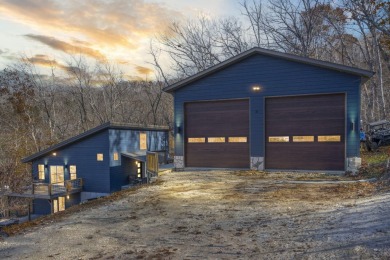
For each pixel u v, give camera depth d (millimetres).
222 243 5570
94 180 21750
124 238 6211
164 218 7617
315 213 7148
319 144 14047
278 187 10859
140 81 42281
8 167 28969
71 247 5828
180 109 16812
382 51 25656
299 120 14430
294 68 14391
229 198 9453
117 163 22172
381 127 22250
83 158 22094
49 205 22578
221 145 16047
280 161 14781
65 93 42281
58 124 40812
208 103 16344
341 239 5188
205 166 16375
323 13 29578
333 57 32719
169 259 4938
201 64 35812
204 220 7230
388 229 5305
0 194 21906
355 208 7164
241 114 15625
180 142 16828
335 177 12602
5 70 39750
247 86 15359
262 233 5996
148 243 5824
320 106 14016
